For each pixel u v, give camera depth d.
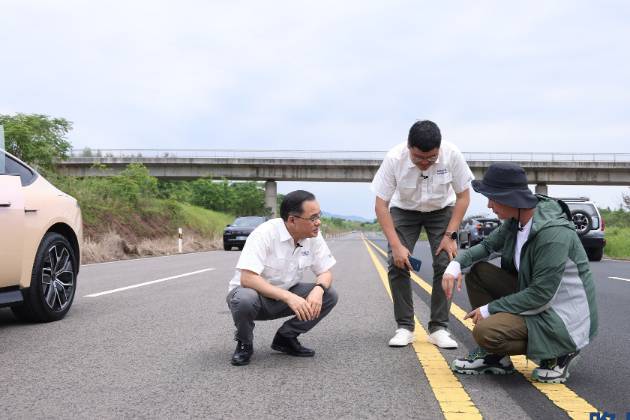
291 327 4.02
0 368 3.67
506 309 3.32
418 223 4.71
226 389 3.22
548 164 46.94
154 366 3.74
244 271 3.73
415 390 3.22
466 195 4.53
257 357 4.04
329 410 2.86
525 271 3.35
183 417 2.75
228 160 48.44
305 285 4.07
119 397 3.06
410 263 4.36
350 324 5.47
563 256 3.21
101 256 15.84
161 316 5.74
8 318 5.64
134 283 9.00
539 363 3.48
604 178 47.19
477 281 3.81
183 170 48.81
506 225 3.72
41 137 20.22
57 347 4.29
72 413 2.80
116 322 5.39
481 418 2.74
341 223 161.25
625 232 29.50
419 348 4.37
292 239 3.79
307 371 3.64
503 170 3.38
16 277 4.94
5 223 4.79
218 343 4.46
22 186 5.24
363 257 18.67
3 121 19.70
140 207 27.52
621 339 4.85
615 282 9.95
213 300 6.95
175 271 11.48
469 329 5.24
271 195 50.31
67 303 5.65
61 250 5.55
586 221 16.09
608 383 3.41
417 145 4.00
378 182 4.56
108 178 27.81
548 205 3.43
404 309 4.55
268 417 2.75
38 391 3.17
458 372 3.60
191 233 30.89
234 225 23.64
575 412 2.83
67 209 5.75
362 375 3.55
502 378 3.50
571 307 3.29
